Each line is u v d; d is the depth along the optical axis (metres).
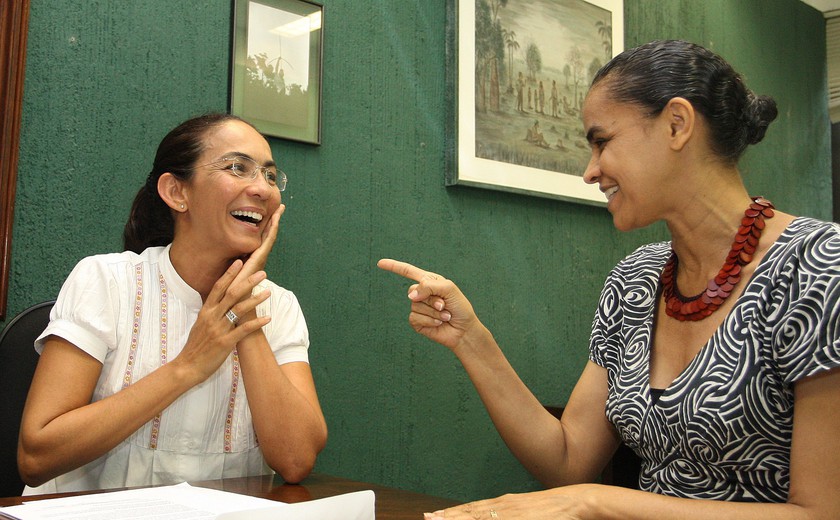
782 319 1.07
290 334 1.56
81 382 1.31
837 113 4.34
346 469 2.12
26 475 1.23
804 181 3.97
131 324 1.39
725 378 1.11
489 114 2.51
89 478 1.38
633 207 1.21
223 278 1.31
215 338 1.28
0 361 1.45
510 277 2.58
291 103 2.08
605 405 1.39
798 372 1.02
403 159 2.32
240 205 1.40
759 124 1.20
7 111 1.62
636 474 2.03
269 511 0.81
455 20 2.44
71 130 1.75
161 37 1.89
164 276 1.46
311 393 1.50
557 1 2.76
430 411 2.32
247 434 1.46
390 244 2.27
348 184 2.19
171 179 1.45
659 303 1.32
